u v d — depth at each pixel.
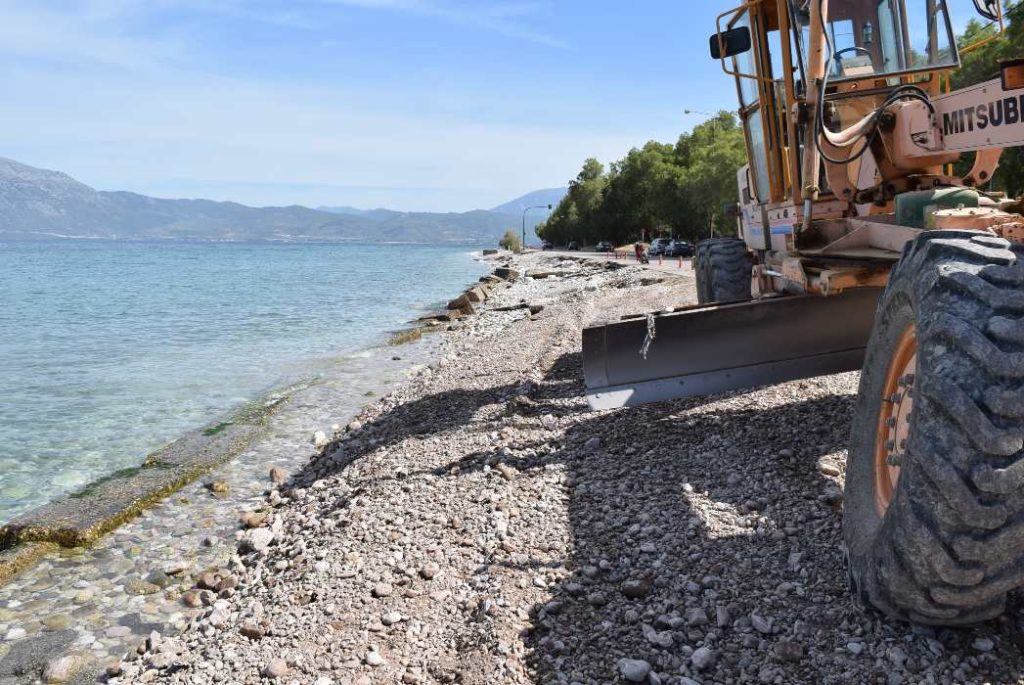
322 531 6.29
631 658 3.50
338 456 9.07
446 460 7.48
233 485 8.77
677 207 79.81
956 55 5.80
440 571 4.84
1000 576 2.82
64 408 14.38
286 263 123.12
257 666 4.02
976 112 4.27
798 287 6.49
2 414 13.83
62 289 55.81
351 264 118.12
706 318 6.07
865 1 5.91
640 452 6.62
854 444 3.83
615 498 5.62
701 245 10.48
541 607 4.09
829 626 3.52
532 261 91.25
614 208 111.69
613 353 6.15
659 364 6.14
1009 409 2.65
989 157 5.19
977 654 3.17
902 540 2.92
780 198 7.29
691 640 3.59
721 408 7.60
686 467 6.05
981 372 2.72
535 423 8.27
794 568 4.15
